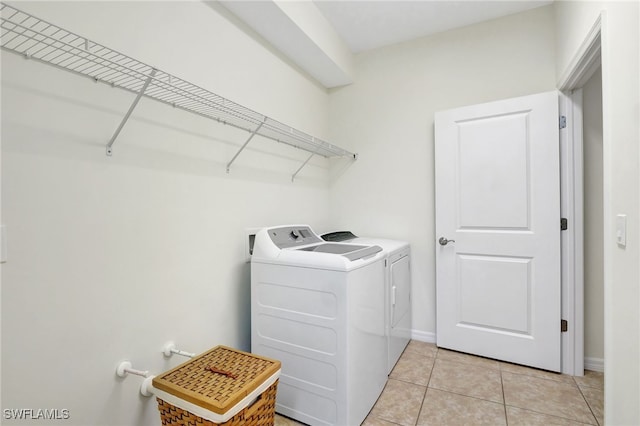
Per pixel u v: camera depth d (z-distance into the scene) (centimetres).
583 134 205
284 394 164
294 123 241
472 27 241
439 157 241
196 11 156
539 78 220
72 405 108
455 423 157
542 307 208
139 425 130
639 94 97
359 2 213
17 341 95
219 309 171
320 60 239
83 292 111
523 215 212
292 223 238
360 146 284
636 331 100
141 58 129
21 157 95
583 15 155
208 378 120
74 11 108
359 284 155
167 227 142
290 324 161
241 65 185
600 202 204
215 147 168
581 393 181
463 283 234
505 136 217
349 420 145
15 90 94
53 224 102
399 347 226
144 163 132
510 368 211
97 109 115
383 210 275
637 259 99
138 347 129
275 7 175
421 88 259
